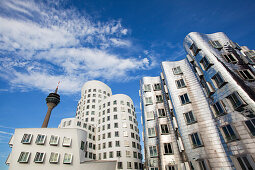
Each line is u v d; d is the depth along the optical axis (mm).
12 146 32531
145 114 29406
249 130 14906
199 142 19328
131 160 49375
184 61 29656
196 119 21156
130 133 56344
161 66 32188
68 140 35531
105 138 55500
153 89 32594
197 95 23438
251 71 19188
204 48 23562
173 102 25359
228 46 23094
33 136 33406
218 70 20062
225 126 17328
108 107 64750
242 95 16500
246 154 14203
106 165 41156
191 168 18969
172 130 25609
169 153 23391
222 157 16750
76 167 33250
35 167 30156
